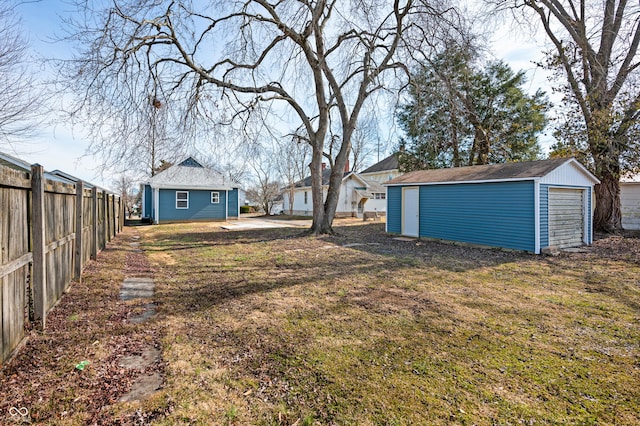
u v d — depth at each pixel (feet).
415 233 39.81
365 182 90.79
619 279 19.20
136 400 7.34
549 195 29.17
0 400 7.00
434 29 31.89
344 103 40.86
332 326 11.93
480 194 32.50
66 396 7.34
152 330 11.38
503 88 52.70
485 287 17.47
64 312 12.38
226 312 13.38
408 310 13.73
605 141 36.99
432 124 34.47
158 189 63.21
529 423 6.81
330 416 6.97
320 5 31.76
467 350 10.10
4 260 8.12
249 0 32.07
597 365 9.27
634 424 6.79
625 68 38.78
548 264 23.77
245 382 8.23
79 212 16.33
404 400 7.53
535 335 11.28
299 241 35.99
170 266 22.82
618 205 41.22
